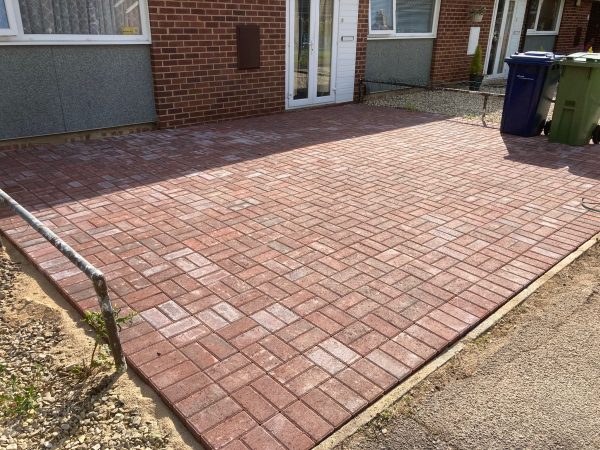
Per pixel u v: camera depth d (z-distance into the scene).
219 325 3.22
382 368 2.88
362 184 5.77
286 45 9.32
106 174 5.89
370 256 4.12
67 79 6.91
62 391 2.71
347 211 5.00
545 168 6.46
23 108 6.65
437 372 2.91
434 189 5.64
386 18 11.26
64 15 6.71
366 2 10.45
